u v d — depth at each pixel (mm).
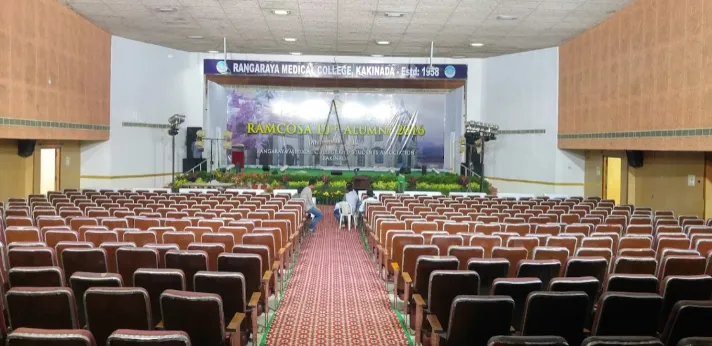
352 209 15477
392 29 18281
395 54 23766
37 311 3861
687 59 12156
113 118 20047
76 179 19938
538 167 21172
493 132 21875
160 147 22547
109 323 3967
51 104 15375
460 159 25391
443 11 15695
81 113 17453
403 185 21672
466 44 20672
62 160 19859
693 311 3584
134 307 3928
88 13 16797
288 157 27359
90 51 18016
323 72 23781
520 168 22141
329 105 27250
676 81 12602
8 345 2916
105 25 18391
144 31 19250
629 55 14945
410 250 6586
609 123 16203
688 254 6363
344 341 5988
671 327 3650
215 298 3922
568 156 20406
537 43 20031
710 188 15922
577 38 18625
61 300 3850
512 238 7465
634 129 14672
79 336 2914
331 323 6648
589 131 17656
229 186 20844
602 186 19531
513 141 22547
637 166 17328
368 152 27484
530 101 21578
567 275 5660
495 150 23594
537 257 6465
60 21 15773
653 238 8438
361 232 14664
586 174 20344
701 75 11609
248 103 26984
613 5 14891
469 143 22328
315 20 17125
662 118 13211
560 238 7488
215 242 7188
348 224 15352
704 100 11500
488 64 24188
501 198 15273
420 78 24297
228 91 26812
